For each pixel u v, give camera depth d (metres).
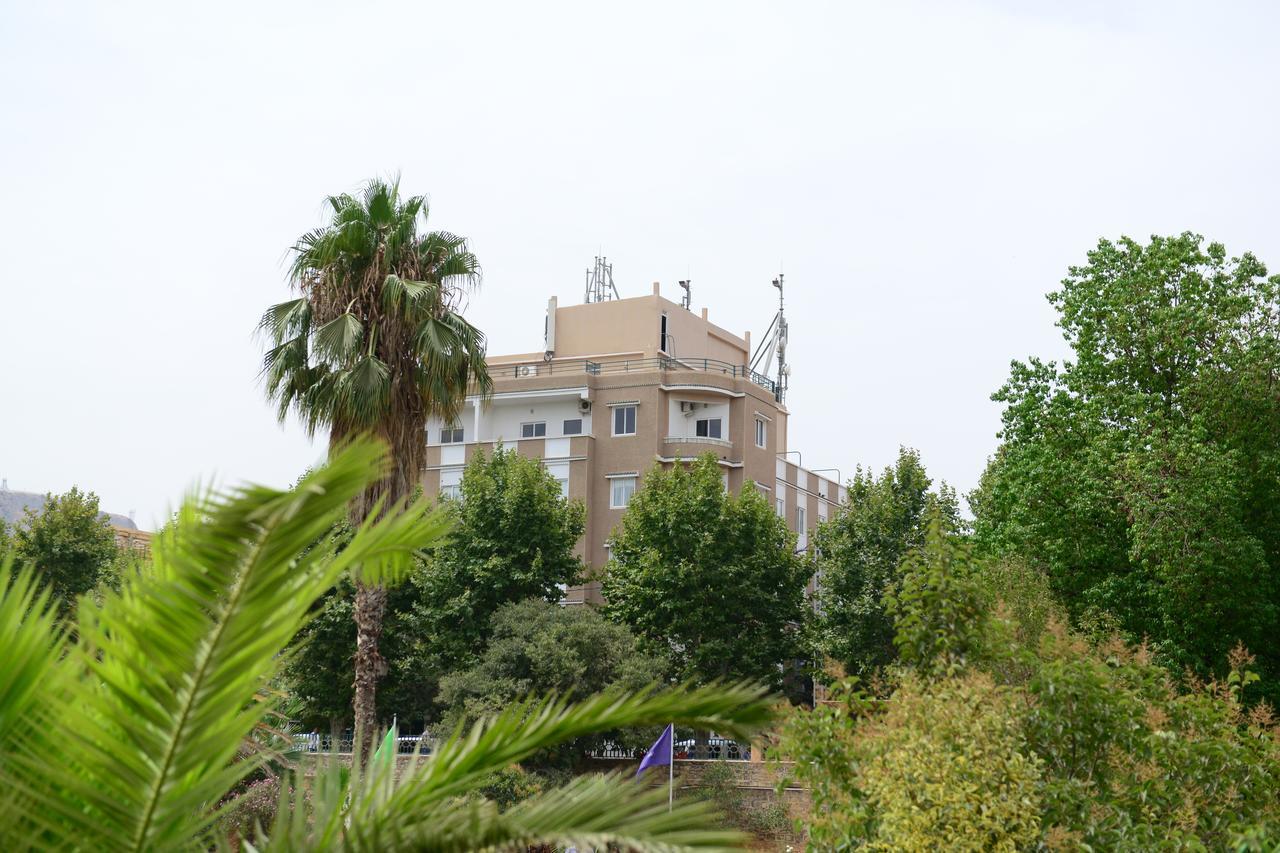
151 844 3.65
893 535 41.53
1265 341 29.86
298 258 24.62
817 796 11.55
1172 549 27.39
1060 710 11.69
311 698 38.16
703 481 43.16
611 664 36.53
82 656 3.59
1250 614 27.64
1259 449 29.62
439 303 24.62
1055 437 31.61
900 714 11.23
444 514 4.41
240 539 3.40
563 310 64.06
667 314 63.06
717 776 32.88
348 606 38.50
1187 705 12.26
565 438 56.38
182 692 3.55
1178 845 10.36
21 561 43.72
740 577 42.31
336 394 23.06
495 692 35.47
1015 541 31.45
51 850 3.56
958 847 9.88
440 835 3.69
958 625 12.82
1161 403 30.66
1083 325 32.56
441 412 24.73
